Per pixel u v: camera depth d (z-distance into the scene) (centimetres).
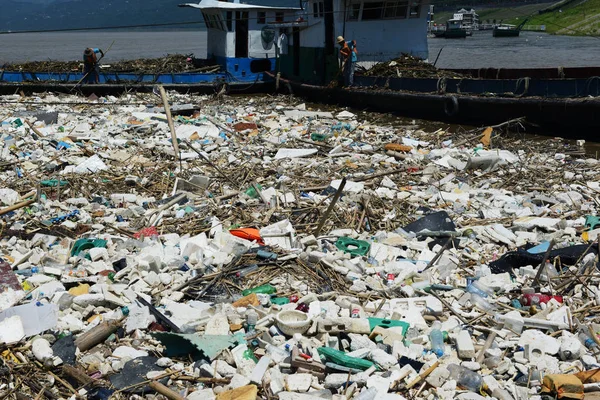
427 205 1341
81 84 3034
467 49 6725
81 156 1730
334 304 849
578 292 915
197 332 782
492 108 2253
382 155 1819
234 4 3241
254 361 723
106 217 1233
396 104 2586
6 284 882
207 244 1069
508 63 4919
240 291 906
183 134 2023
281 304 861
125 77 3170
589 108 1983
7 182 1478
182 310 834
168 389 662
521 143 2023
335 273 958
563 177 1587
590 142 2036
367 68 2902
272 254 988
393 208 1295
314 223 1205
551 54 5819
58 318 802
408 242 1095
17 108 2606
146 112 2483
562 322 817
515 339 784
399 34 2903
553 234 1134
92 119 2303
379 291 907
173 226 1187
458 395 669
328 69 2952
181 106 2470
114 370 709
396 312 819
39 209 1265
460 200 1357
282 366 710
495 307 875
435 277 968
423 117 2502
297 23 3105
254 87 3269
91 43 15938
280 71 3319
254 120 2380
